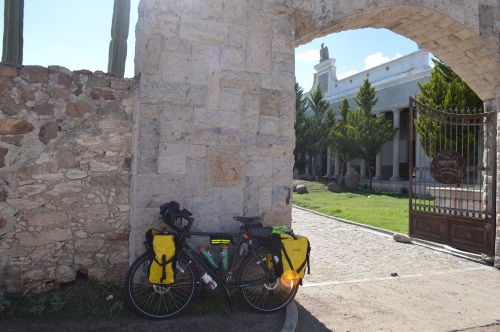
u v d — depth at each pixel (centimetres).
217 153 455
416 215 841
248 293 436
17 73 415
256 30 477
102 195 443
